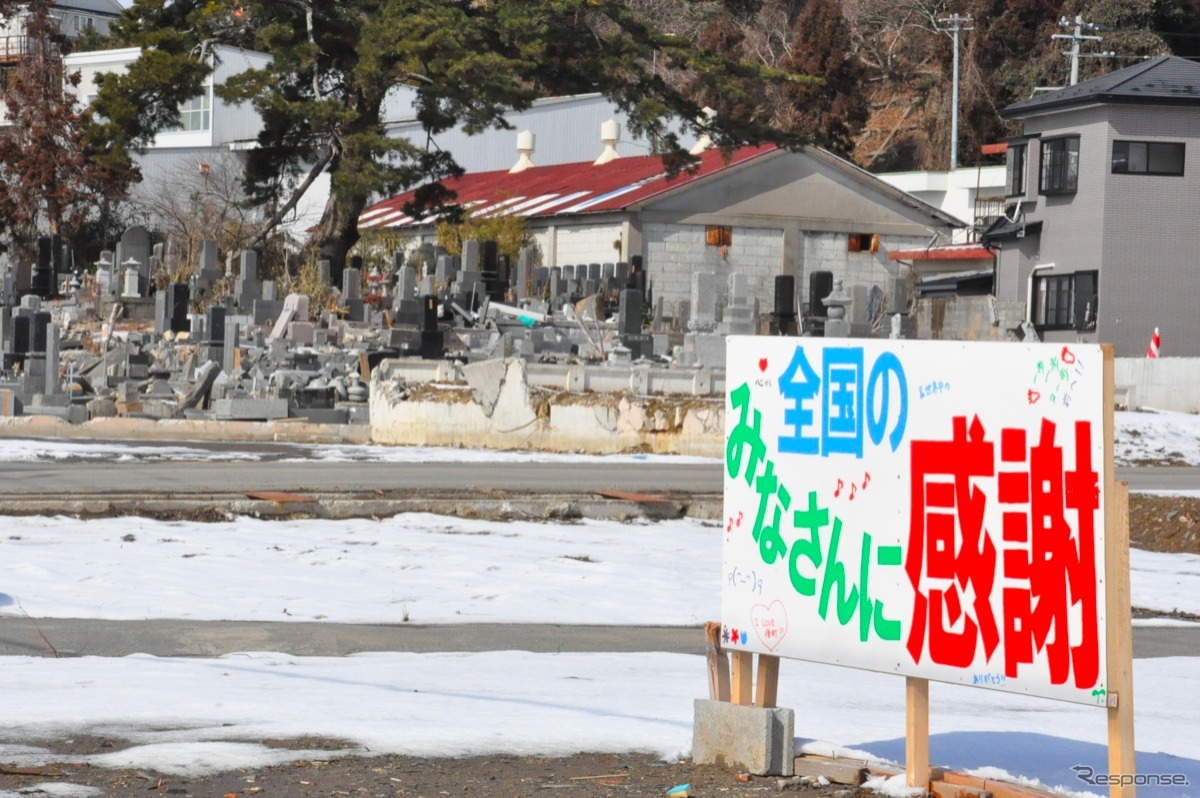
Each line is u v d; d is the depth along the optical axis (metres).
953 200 81.75
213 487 21.02
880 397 7.04
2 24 99.00
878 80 106.38
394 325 51.53
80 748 7.73
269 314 52.22
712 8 109.12
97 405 36.72
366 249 76.56
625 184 76.50
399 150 58.84
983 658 6.63
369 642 12.00
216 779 7.20
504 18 57.75
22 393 39.38
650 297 64.56
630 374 34.88
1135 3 86.06
